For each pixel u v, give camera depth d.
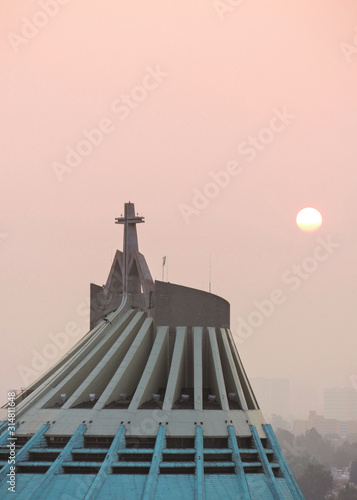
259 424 119.94
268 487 104.06
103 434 112.25
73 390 128.12
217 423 114.88
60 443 114.12
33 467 108.94
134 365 130.75
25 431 116.06
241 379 131.12
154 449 107.75
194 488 101.94
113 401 121.81
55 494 101.56
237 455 107.62
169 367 136.62
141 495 100.31
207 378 136.75
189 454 108.56
